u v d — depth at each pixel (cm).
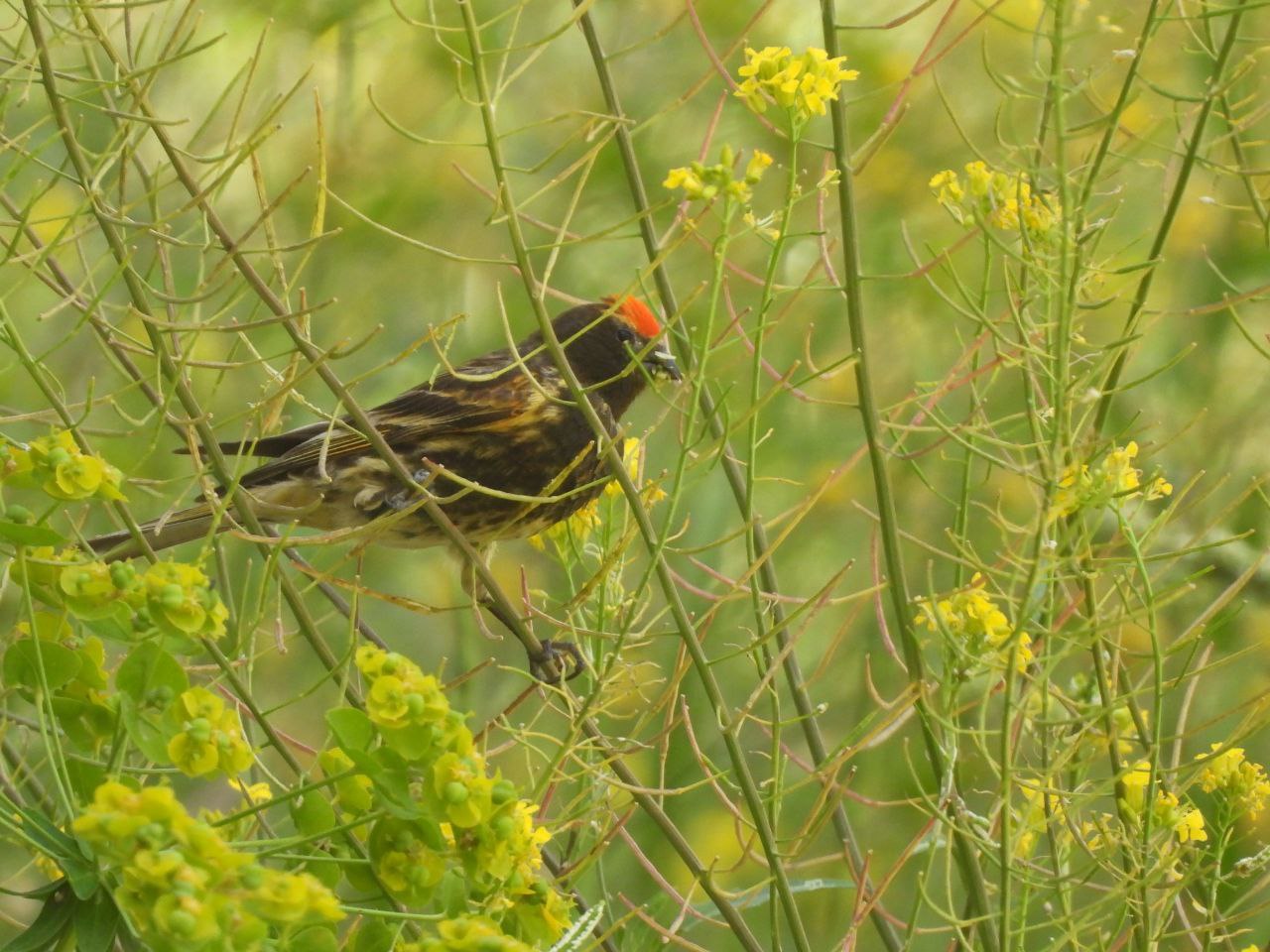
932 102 1545
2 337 675
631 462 843
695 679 1285
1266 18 1302
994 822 725
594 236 681
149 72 721
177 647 554
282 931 536
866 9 1596
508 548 1491
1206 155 892
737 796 1263
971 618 702
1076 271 658
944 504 1421
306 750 745
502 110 1566
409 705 527
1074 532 713
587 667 802
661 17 1563
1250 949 740
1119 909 712
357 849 585
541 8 1559
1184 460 1325
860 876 701
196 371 1352
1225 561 1224
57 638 595
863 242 1510
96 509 1309
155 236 698
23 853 1086
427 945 505
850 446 1466
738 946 1227
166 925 442
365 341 669
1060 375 663
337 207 1501
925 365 1503
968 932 741
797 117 688
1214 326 1365
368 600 1491
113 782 474
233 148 739
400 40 1533
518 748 1156
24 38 779
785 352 1484
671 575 723
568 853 764
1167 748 916
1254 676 1253
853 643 1387
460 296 1531
